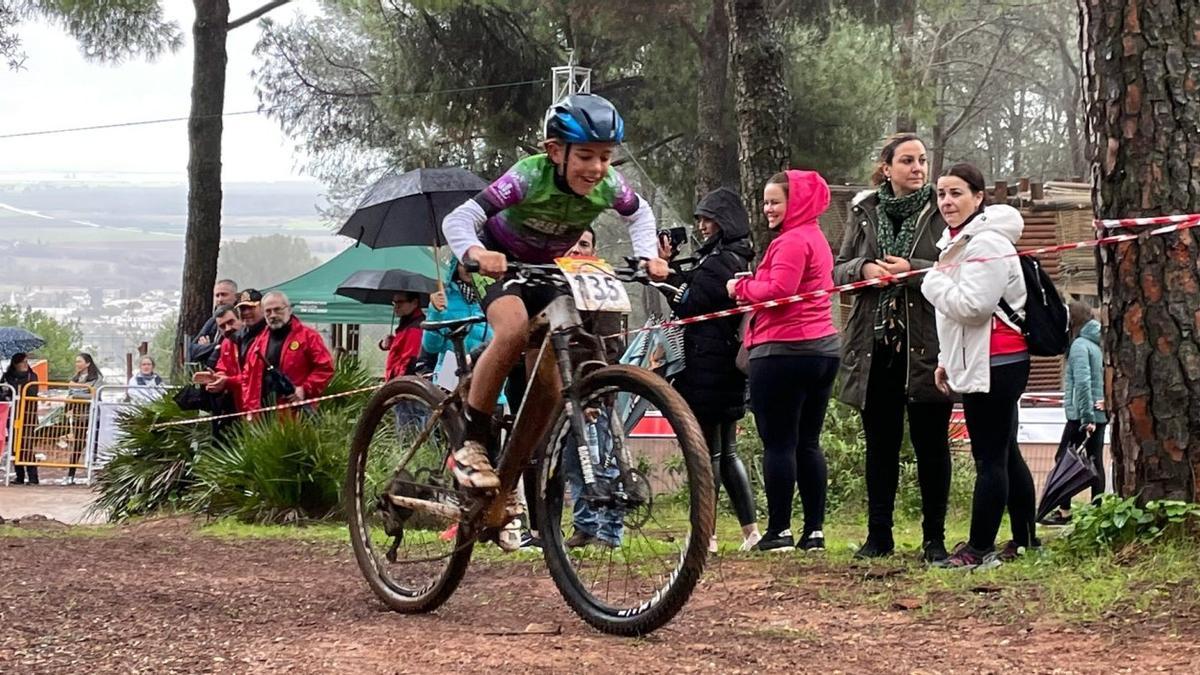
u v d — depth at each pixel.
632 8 20.94
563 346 3.77
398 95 22.48
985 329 5.03
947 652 3.76
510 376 5.44
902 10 22.58
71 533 7.65
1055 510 8.06
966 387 5.03
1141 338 4.97
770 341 5.75
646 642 3.82
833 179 22.56
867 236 5.66
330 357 9.40
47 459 16.03
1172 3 4.93
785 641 3.89
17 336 22.59
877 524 5.70
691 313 6.18
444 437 4.32
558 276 3.87
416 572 4.41
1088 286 17.38
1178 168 4.91
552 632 3.96
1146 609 4.11
